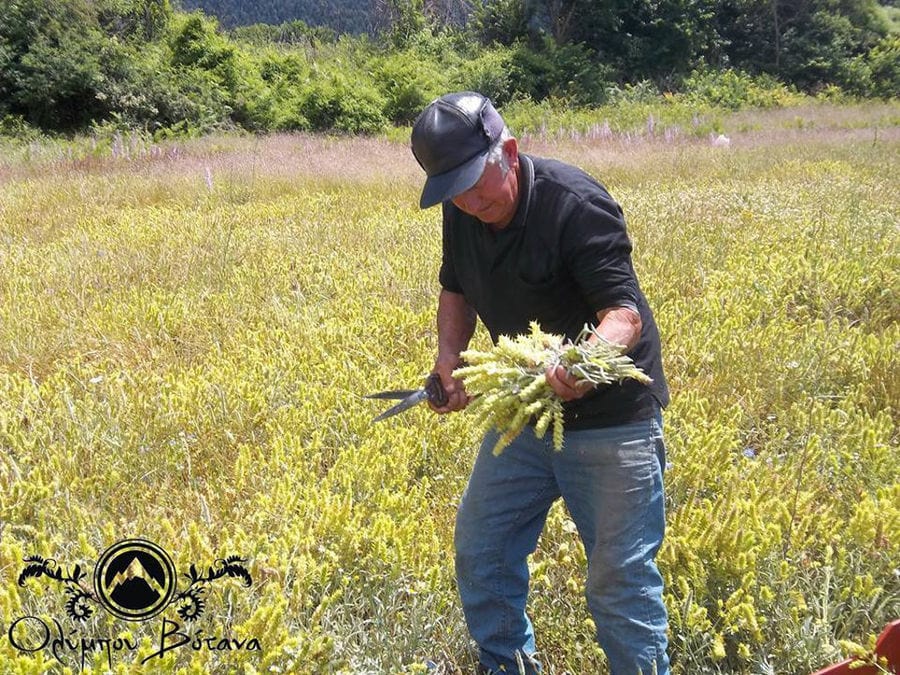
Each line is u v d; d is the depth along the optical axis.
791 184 11.73
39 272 7.31
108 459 3.95
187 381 4.73
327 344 5.49
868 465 3.71
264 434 4.35
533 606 3.03
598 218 2.35
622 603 2.49
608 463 2.47
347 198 11.44
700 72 40.47
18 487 3.38
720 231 8.44
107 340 5.61
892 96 43.47
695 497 3.59
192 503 3.62
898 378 4.75
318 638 2.59
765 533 3.05
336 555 3.04
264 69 30.23
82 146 19.45
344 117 28.39
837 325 5.54
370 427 4.23
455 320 2.88
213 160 15.34
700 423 4.18
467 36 41.03
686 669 2.77
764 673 2.62
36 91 25.27
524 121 25.80
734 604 2.86
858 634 2.89
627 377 2.29
